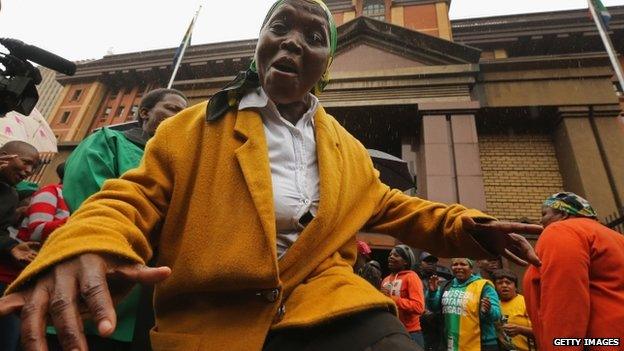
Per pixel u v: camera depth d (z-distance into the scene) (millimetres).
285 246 1006
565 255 2088
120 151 1816
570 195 2666
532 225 1047
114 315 538
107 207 769
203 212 944
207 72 20297
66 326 522
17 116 6656
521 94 11102
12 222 2252
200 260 882
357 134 12516
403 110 11297
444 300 4133
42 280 570
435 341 4559
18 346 2246
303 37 1141
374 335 799
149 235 942
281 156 1089
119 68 22516
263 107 1126
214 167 1011
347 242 1132
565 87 11039
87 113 22047
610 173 9797
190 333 868
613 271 2092
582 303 1994
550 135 11562
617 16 15211
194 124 1084
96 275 571
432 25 17438
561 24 15641
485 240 1134
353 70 12273
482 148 11773
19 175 2482
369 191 1302
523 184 11070
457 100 10914
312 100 1283
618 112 10484
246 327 840
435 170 10008
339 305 815
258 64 1163
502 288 4508
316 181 1122
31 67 2914
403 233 1314
